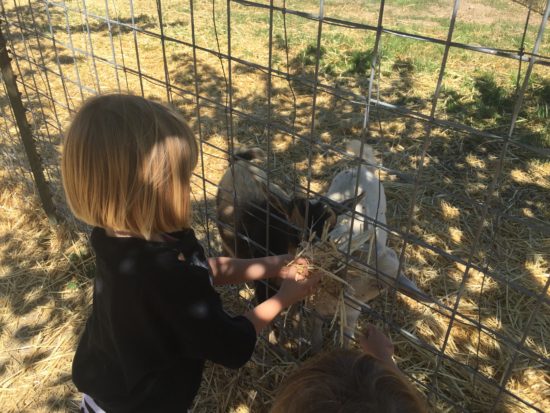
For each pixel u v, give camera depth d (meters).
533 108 6.23
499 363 3.07
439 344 3.22
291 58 7.84
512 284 1.52
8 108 5.94
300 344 2.75
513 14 11.35
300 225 2.77
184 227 1.55
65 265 3.78
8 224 4.17
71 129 1.41
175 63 7.49
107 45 8.16
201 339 1.54
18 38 8.30
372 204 3.67
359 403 1.31
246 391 2.90
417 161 5.14
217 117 5.88
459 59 7.91
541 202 4.55
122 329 1.54
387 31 1.49
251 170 3.51
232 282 2.12
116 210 1.41
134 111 1.37
